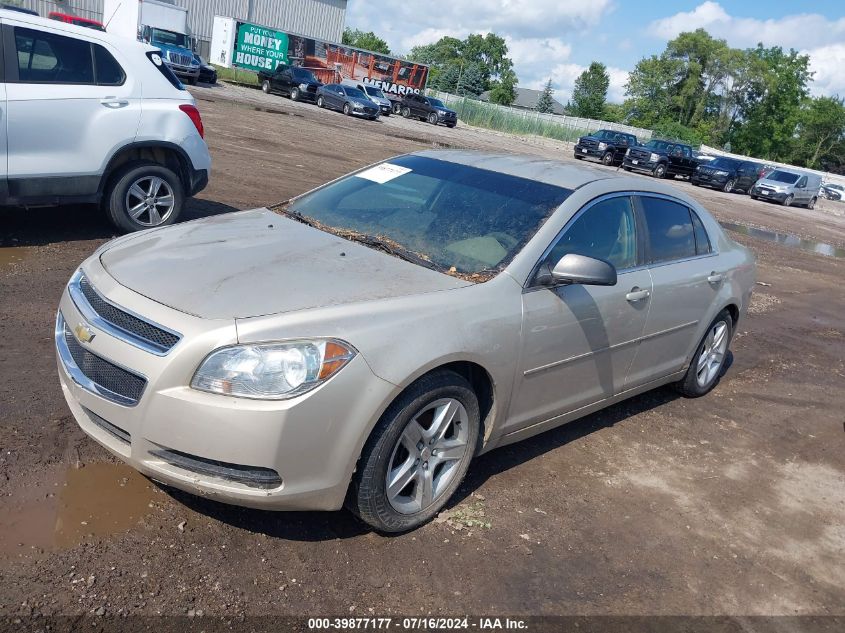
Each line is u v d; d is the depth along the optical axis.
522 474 4.16
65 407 4.00
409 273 3.56
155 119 7.08
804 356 7.62
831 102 88.31
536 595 3.15
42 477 3.38
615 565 3.47
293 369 2.86
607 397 4.57
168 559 2.99
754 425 5.48
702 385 5.73
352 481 3.14
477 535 3.50
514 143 40.41
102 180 6.89
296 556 3.14
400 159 4.81
